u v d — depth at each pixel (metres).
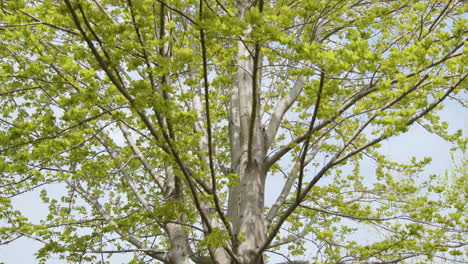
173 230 5.19
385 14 4.80
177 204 4.33
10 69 5.05
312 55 3.32
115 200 6.80
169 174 5.51
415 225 5.09
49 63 4.31
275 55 4.47
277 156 5.28
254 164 5.08
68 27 4.04
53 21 3.81
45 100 6.12
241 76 5.54
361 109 4.25
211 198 4.20
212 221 5.20
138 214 5.01
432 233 5.37
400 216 5.23
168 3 3.68
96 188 6.30
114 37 3.53
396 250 5.45
